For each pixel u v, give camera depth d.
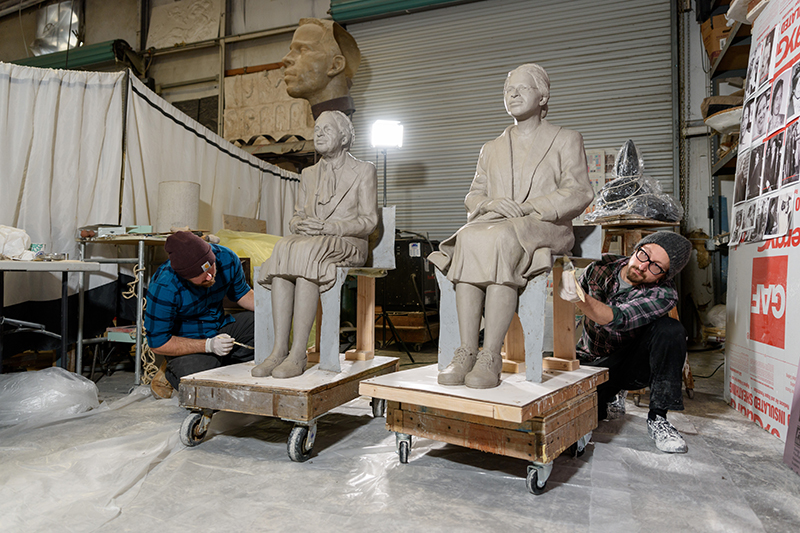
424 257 4.98
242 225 4.61
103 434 2.14
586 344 2.40
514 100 1.86
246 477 1.68
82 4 7.83
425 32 6.11
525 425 1.55
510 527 1.34
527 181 1.83
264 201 5.39
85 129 3.53
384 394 1.66
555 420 1.60
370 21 6.37
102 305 3.53
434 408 1.72
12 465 1.76
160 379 2.77
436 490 1.58
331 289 2.10
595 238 2.01
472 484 1.63
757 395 2.38
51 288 3.40
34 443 2.00
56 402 2.41
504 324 1.68
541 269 1.67
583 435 1.82
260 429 2.22
